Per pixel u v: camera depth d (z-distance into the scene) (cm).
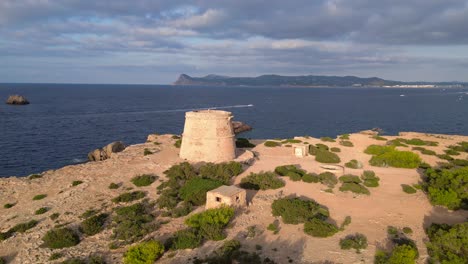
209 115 5062
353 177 4641
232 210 3484
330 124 12925
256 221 3453
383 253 2734
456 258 2556
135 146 6269
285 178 4700
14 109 15725
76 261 2780
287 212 3491
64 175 4734
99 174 4703
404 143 6881
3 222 3569
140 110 16988
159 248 2862
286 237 3114
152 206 3819
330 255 2784
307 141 7056
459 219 3472
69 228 3344
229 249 2812
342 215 3591
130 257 2698
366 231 3216
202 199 3869
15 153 7638
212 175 4488
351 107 19888
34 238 3219
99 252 2981
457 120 13750
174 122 13075
